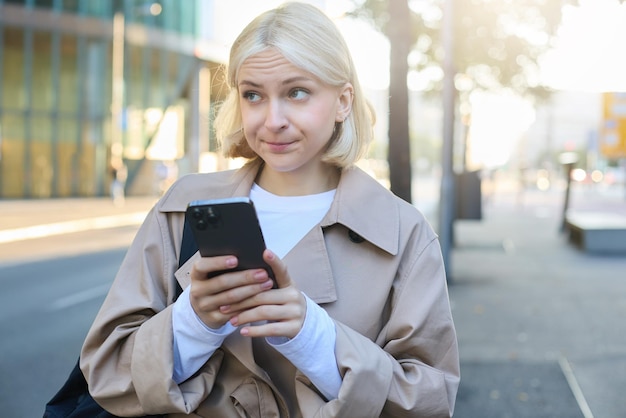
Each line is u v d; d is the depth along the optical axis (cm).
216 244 130
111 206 2777
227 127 164
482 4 1176
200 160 3300
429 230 157
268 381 148
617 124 2189
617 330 650
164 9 3503
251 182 164
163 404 141
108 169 3378
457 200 1436
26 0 3111
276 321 134
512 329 661
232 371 153
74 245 1497
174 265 161
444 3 1004
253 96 147
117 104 2889
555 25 1088
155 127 3541
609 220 1520
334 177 164
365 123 158
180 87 3619
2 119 3091
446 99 1014
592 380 495
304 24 143
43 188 3203
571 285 925
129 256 163
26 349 618
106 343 148
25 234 1716
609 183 5538
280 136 145
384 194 157
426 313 148
